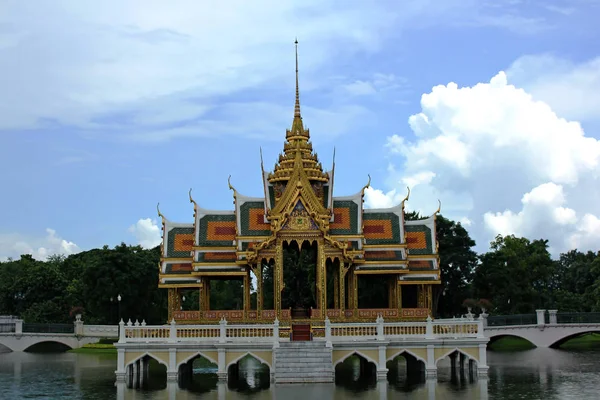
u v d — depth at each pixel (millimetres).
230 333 55250
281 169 68625
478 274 113625
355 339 55062
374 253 66250
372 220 68062
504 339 112812
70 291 125438
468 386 50969
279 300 62656
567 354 84938
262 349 54312
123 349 55125
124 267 112625
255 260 63156
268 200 67438
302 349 53406
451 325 56656
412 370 62750
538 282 143125
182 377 57781
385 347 54500
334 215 67000
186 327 55438
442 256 109625
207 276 65188
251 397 45531
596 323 93000
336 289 66938
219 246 65562
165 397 46469
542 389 49094
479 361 56094
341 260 63312
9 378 61719
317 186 68812
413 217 111688
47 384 56344
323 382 52750
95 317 118375
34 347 111000
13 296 126062
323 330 60750
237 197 67438
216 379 57625
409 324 56312
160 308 123812
